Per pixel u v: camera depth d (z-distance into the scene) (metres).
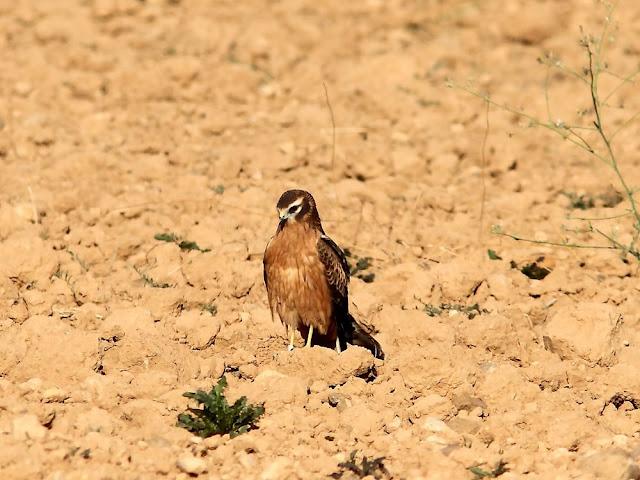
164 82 23.34
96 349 12.23
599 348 13.20
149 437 11.01
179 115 22.38
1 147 19.84
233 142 20.98
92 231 16.41
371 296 14.58
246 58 25.69
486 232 17.47
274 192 18.67
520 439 11.27
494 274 15.47
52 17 27.31
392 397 12.14
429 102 23.55
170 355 12.45
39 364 12.14
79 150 20.00
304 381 12.23
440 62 26.22
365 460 10.66
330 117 22.16
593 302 15.14
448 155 20.09
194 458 10.55
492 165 20.28
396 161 19.75
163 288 14.66
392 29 29.08
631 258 16.48
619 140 21.72
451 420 11.66
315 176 19.66
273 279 13.80
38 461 10.25
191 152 19.91
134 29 27.39
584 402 12.33
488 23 29.48
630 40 27.48
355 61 26.41
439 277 15.20
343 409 11.78
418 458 10.80
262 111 22.69
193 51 25.95
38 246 14.62
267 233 17.06
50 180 18.75
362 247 16.83
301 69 25.20
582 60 26.41
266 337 13.96
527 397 12.18
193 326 13.49
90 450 10.51
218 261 15.31
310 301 13.68
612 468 10.53
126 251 16.06
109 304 14.36
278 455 10.92
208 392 11.88
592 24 28.70
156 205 17.70
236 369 13.02
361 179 19.59
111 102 22.78
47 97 22.73
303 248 13.58
